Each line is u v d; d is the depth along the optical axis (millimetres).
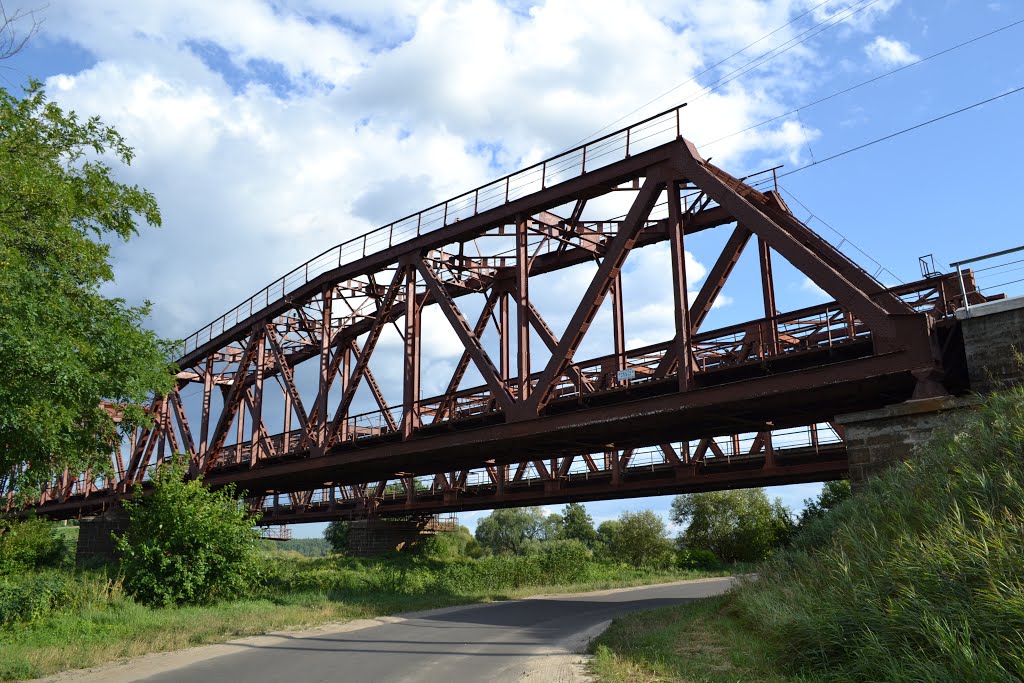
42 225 21500
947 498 11516
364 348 30812
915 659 8211
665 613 19641
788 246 17969
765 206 22359
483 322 30609
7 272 18797
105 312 23234
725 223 26375
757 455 31891
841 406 19469
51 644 15695
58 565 43281
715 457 33375
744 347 20531
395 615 23922
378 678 11680
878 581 10359
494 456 28094
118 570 24922
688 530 71562
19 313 18984
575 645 15469
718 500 70062
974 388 15227
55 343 19781
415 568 47250
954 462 12586
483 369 24422
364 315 38031
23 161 21375
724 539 69000
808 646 10492
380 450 28750
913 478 13094
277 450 42719
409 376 28047
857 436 15945
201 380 53875
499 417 24859
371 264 30875
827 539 15102
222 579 25109
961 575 9125
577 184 23078
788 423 22531
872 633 9172
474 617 23281
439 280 28656
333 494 59500
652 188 21141
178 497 25328
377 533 56812
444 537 62406
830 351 17906
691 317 22734
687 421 21031
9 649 14594
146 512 25125
